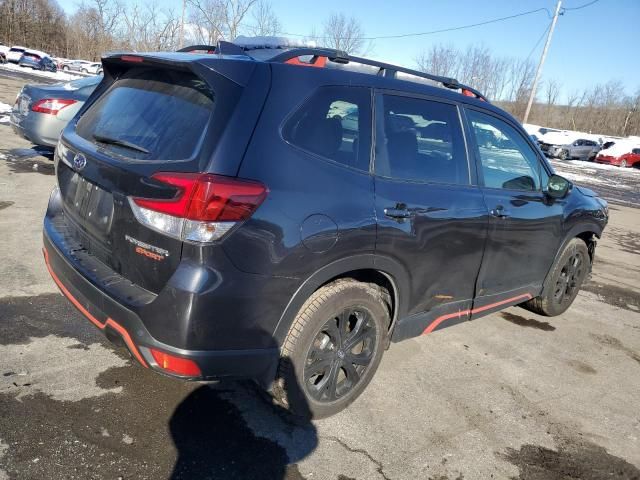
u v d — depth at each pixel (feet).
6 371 9.49
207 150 7.30
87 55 170.30
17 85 69.00
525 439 9.78
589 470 9.15
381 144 9.45
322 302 8.55
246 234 7.29
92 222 8.63
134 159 7.89
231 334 7.52
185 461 7.95
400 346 12.82
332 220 8.21
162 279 7.38
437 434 9.52
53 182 23.18
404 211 9.32
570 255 15.39
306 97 8.37
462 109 11.32
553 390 11.76
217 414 9.14
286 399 8.69
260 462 8.16
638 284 21.47
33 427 8.18
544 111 234.17
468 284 11.55
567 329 15.52
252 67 8.02
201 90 8.03
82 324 11.52
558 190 13.23
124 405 9.02
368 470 8.36
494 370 12.28
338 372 9.34
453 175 10.84
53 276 9.46
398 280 9.70
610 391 12.09
